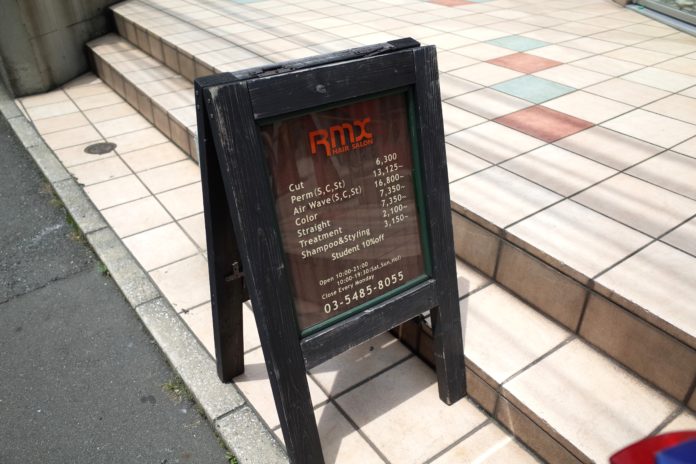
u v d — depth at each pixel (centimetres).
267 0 757
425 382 254
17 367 283
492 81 438
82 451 239
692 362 197
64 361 286
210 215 200
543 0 729
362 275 209
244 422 239
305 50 521
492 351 236
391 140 204
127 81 571
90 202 413
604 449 194
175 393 267
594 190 288
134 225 385
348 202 199
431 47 200
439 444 224
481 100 403
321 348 199
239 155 171
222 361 247
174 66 581
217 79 169
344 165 195
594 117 371
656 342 207
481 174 306
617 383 218
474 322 252
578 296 233
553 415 206
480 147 336
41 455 238
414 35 566
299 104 178
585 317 234
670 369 206
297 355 193
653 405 208
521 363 229
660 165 310
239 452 227
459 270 287
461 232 286
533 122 366
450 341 229
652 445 144
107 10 729
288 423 197
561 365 228
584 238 250
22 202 435
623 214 267
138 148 498
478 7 691
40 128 541
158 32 606
